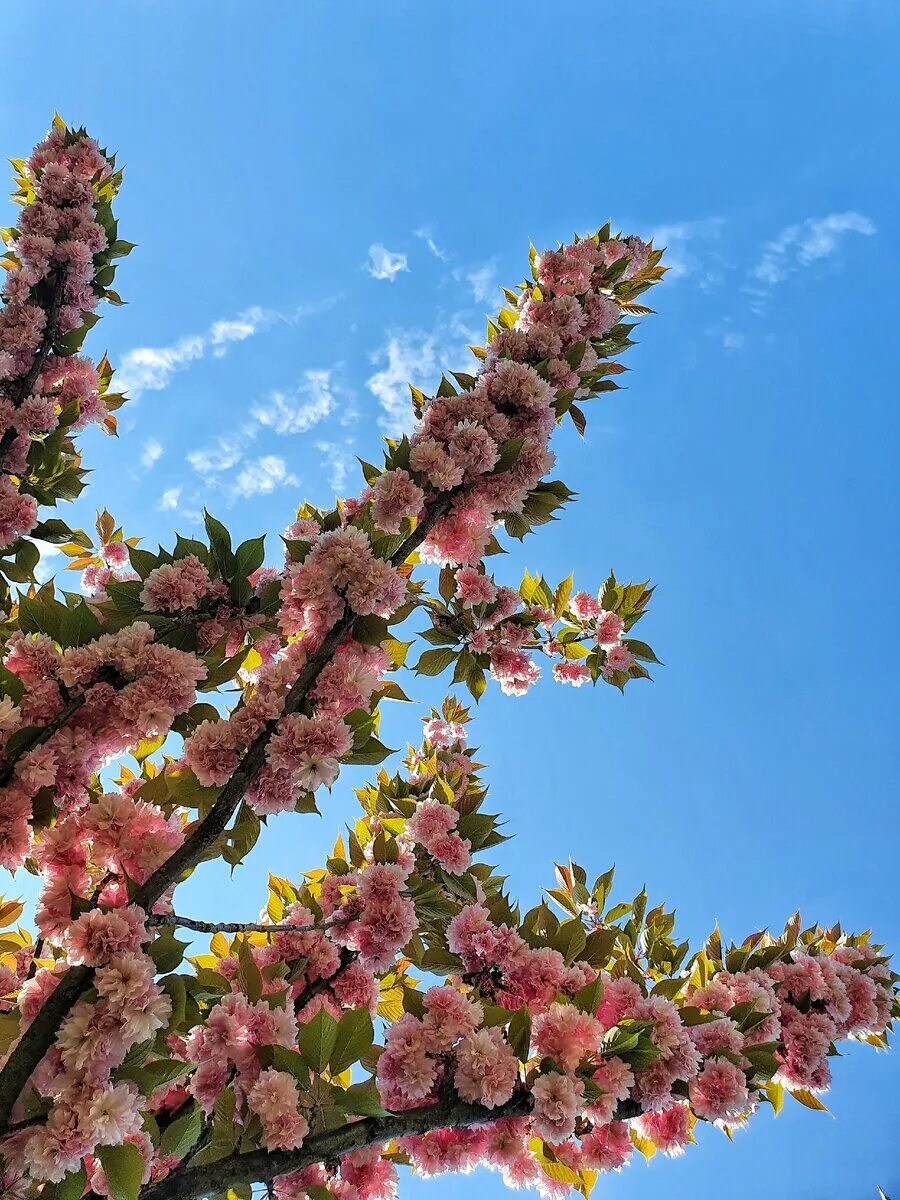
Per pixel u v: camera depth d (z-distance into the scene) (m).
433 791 4.47
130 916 2.20
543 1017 2.86
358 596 2.92
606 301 4.64
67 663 2.54
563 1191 2.95
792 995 3.83
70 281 5.16
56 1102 2.00
